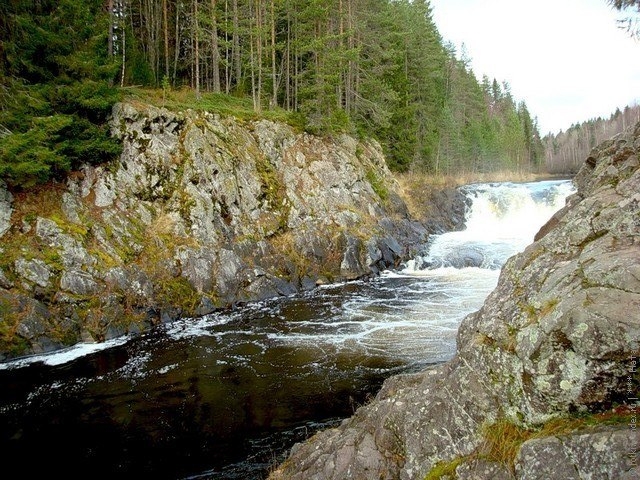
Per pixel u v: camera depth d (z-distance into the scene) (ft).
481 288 64.75
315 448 20.98
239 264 62.03
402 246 84.64
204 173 67.26
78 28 59.16
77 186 57.11
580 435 10.93
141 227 59.16
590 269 13.43
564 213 21.13
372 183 96.17
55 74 58.54
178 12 107.65
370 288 66.59
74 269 49.32
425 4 170.50
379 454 16.81
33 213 51.31
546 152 323.98
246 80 112.16
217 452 26.89
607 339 11.39
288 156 83.61
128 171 62.03
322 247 73.41
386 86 108.17
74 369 39.17
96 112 61.26
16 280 45.47
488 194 116.26
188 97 84.38
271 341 45.09
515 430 13.11
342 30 101.86
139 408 32.37
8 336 41.73
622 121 283.18
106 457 26.73
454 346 42.45
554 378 12.35
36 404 33.06
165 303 53.01
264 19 100.27
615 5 22.16
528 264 16.93
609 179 18.67
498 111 298.97
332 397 33.24
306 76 109.50
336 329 48.26
